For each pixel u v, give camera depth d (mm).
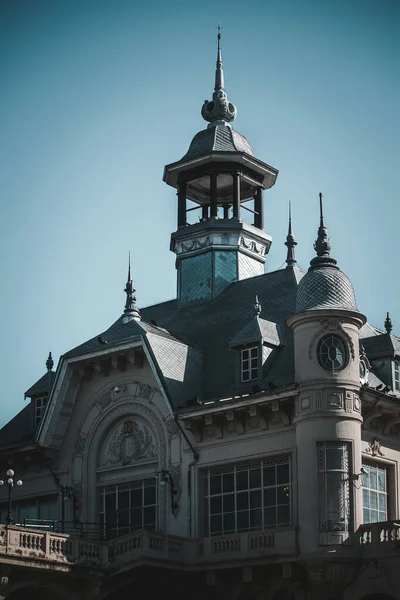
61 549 50188
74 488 58156
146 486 56188
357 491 49719
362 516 49750
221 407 52688
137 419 57281
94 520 57219
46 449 58688
